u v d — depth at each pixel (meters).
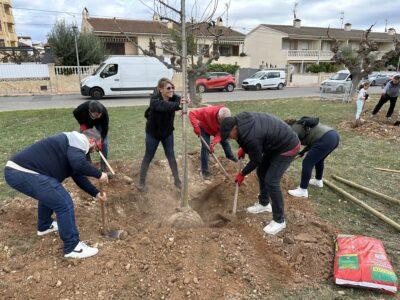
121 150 7.44
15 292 3.03
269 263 3.50
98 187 5.26
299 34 40.47
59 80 23.05
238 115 3.61
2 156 7.02
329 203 5.03
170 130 5.04
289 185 5.64
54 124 10.45
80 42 23.80
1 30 43.22
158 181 5.73
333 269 3.42
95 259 3.43
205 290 3.07
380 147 8.08
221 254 3.52
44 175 3.21
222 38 32.44
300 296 3.08
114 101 17.75
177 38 7.46
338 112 13.25
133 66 18.80
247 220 4.33
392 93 11.26
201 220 4.28
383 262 3.28
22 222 4.24
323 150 4.79
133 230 4.23
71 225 3.38
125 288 3.10
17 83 21.97
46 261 3.43
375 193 5.27
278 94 22.89
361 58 16.50
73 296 3.00
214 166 6.35
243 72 31.39
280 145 3.70
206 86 24.47
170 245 3.59
